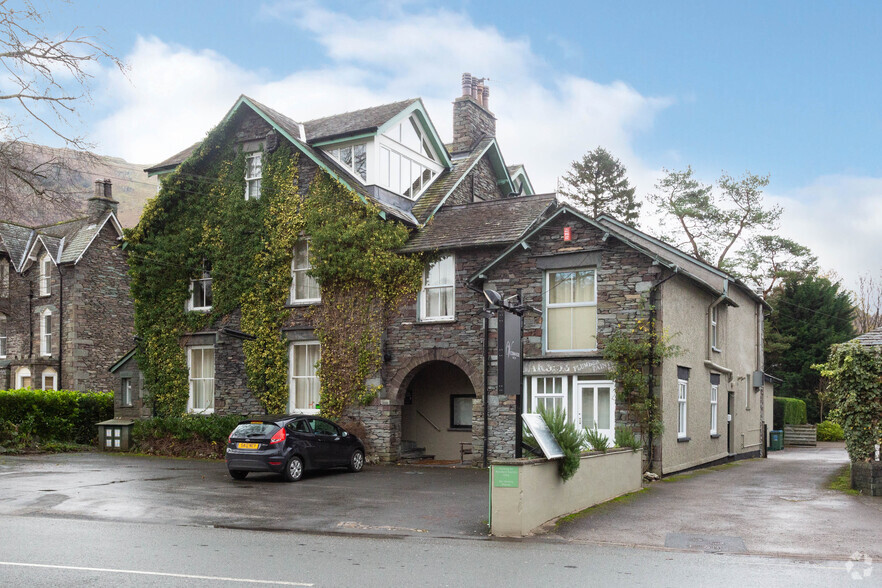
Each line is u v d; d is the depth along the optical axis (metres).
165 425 26.38
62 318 36.53
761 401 32.41
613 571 9.27
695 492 16.69
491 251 22.72
